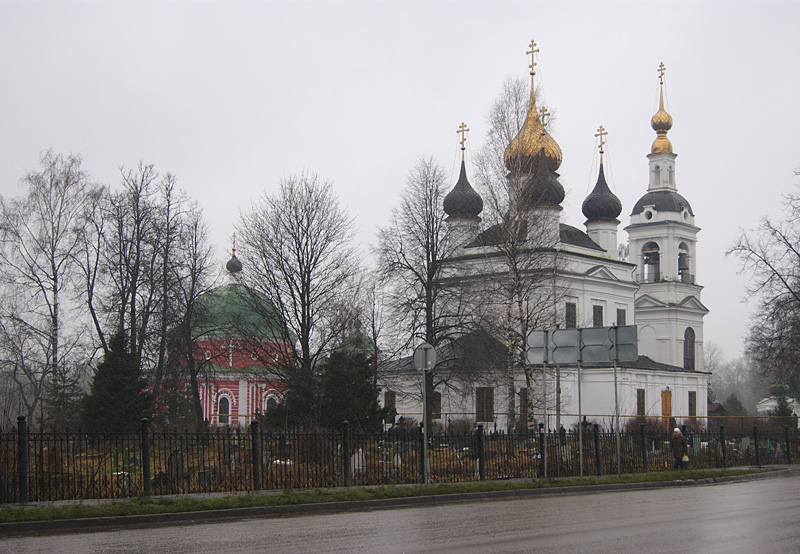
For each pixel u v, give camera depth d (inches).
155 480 914.1
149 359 2101.4
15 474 805.9
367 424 1705.2
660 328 3373.5
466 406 2556.6
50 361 2076.8
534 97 1973.4
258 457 949.2
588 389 2768.2
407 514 786.2
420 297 2186.3
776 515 765.3
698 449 1601.9
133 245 2103.8
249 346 2288.4
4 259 2034.9
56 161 2103.8
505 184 1871.3
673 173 3558.1
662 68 3565.5
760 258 2241.6
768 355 2239.2
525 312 2080.5
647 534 632.4
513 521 720.3
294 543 585.9
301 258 2009.1
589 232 3134.8
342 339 2052.2
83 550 558.9
